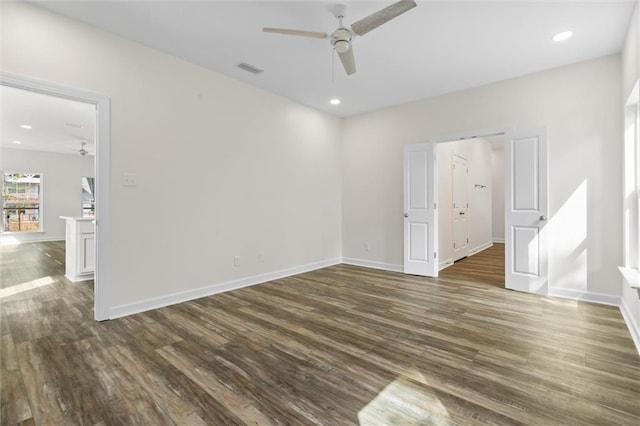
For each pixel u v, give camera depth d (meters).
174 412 1.60
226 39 3.01
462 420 1.53
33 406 1.65
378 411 1.61
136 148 3.08
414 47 3.10
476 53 3.23
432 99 4.54
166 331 2.63
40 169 9.00
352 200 5.54
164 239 3.30
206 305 3.32
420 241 4.65
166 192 3.31
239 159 4.02
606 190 3.28
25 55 2.43
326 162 5.37
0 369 2.02
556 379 1.88
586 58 3.34
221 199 3.83
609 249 3.26
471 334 2.55
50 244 8.20
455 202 5.83
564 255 3.52
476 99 4.13
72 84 2.66
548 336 2.50
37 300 3.47
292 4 2.48
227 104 3.87
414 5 2.06
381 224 5.17
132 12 2.58
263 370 2.02
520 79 3.79
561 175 3.53
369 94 4.45
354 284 4.18
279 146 4.55
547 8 2.47
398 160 4.94
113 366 2.06
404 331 2.63
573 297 3.46
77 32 2.69
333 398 1.72
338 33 2.45
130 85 3.03
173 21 2.71
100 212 2.85
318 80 3.98
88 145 8.06
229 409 1.63
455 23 2.68
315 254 5.17
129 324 2.79
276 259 4.52
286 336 2.54
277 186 4.53
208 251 3.70
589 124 3.37
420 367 2.04
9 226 8.65
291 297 3.61
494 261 5.82
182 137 3.44
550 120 3.60
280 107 4.55
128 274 3.04
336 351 2.28
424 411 1.61
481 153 7.38
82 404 1.67
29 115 5.24
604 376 1.91
